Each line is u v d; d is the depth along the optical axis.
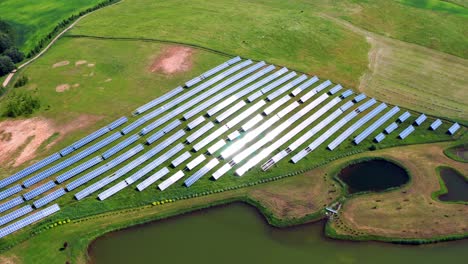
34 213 78.19
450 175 92.75
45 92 111.12
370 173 92.44
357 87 120.62
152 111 105.19
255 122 103.56
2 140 94.81
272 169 92.06
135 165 89.81
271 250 74.56
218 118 103.12
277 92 113.81
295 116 106.12
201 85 114.88
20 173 85.50
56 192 82.00
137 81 116.94
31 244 73.25
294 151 97.06
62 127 99.25
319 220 80.69
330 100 113.88
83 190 82.88
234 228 78.56
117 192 84.19
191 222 79.44
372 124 105.31
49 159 89.25
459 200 86.56
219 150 95.25
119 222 78.31
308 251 74.75
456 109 113.44
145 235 76.44
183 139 97.69
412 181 90.25
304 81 120.94
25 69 121.19
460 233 78.44
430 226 79.88
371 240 76.94
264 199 84.75
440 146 100.94
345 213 82.19
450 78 126.94
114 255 72.44
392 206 84.00
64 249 72.31
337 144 99.31
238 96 111.62
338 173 92.06
